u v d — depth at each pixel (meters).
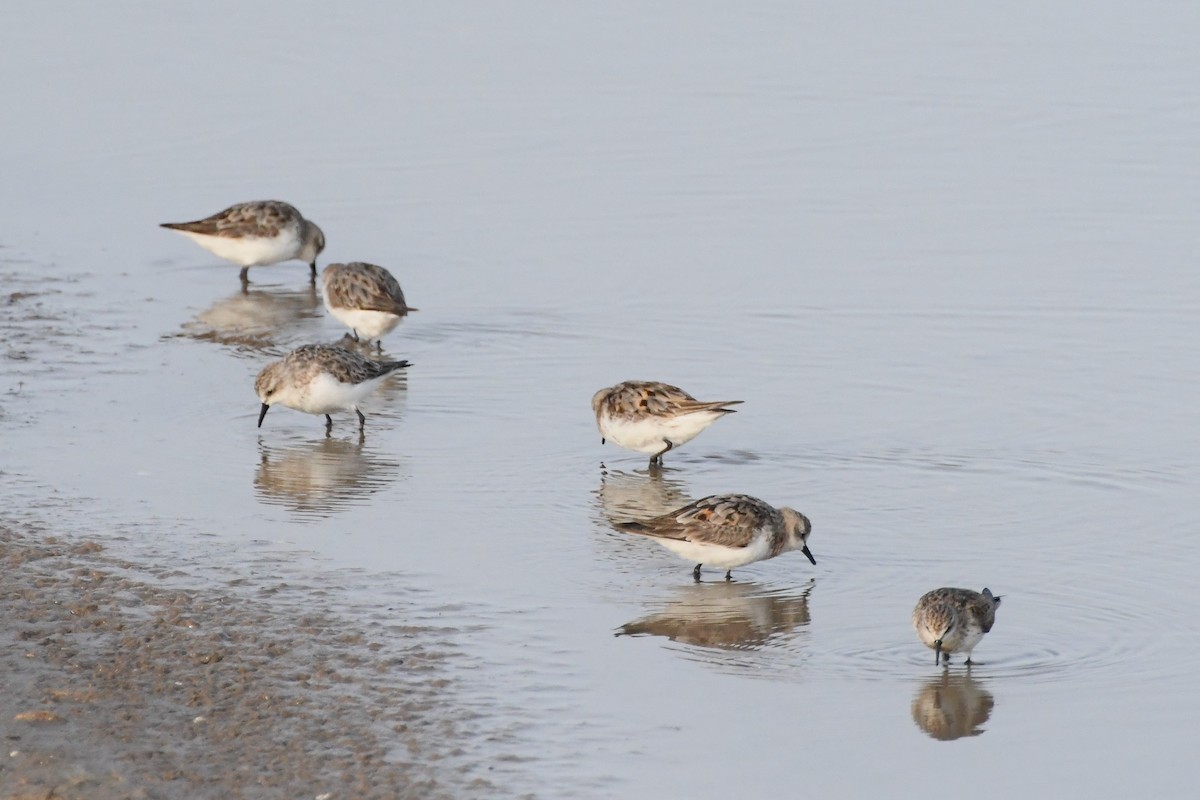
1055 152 29.47
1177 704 11.79
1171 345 20.77
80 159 29.53
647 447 16.86
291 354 17.75
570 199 27.58
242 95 33.06
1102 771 10.87
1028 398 19.03
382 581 13.80
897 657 12.63
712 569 14.42
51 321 21.70
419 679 11.90
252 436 17.81
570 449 17.62
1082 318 21.86
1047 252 24.58
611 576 14.16
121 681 11.70
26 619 12.67
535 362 20.64
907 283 23.42
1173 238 25.09
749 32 36.97
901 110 31.91
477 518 15.52
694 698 11.80
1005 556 14.68
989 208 26.75
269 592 13.45
